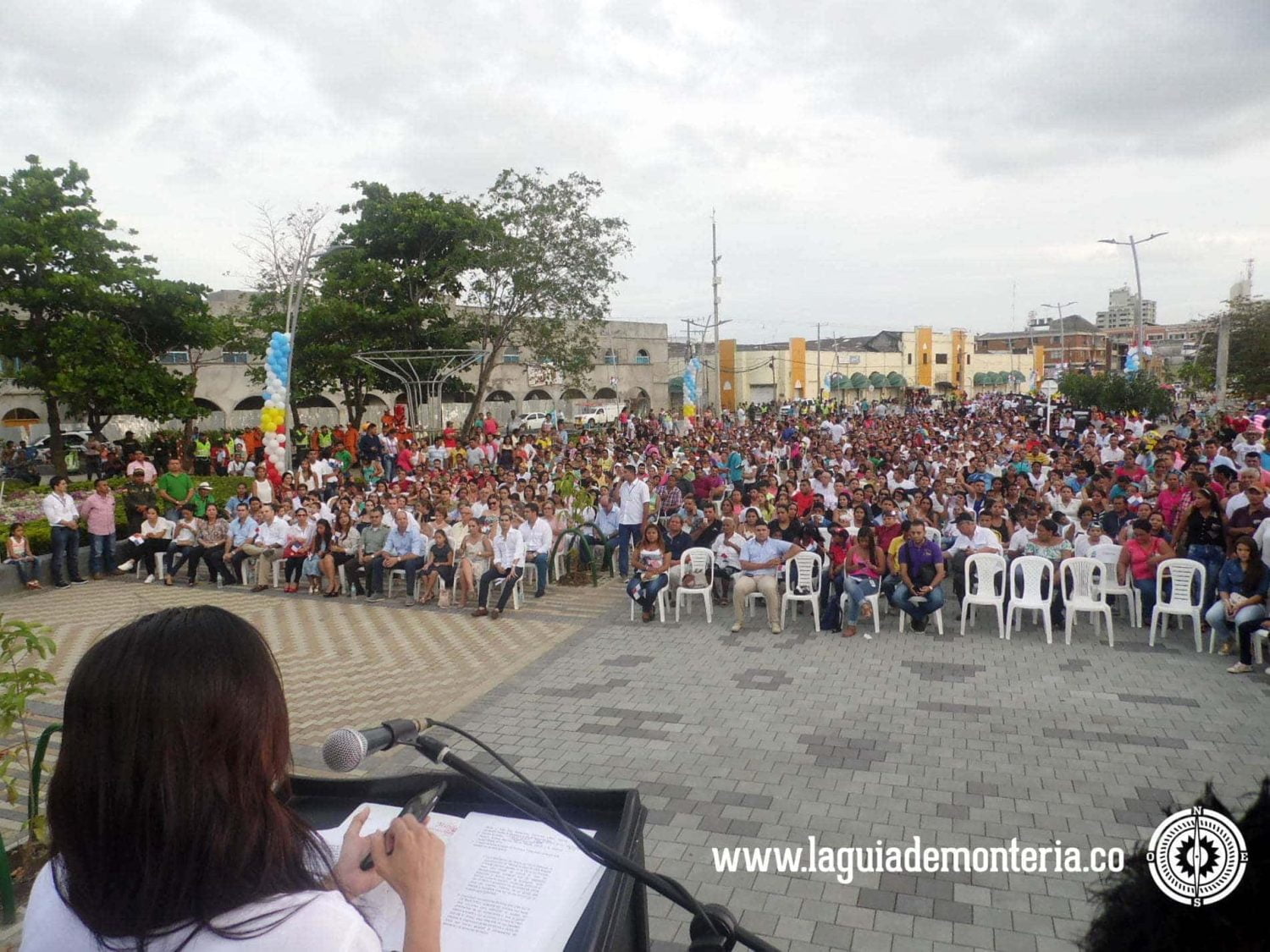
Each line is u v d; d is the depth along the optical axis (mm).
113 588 14797
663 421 41750
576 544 14297
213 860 1049
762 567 11031
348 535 13898
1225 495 12805
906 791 6289
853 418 46719
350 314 30906
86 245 23875
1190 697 8016
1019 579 10789
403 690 9023
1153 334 147500
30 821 5062
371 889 1346
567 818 1972
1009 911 4840
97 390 23656
